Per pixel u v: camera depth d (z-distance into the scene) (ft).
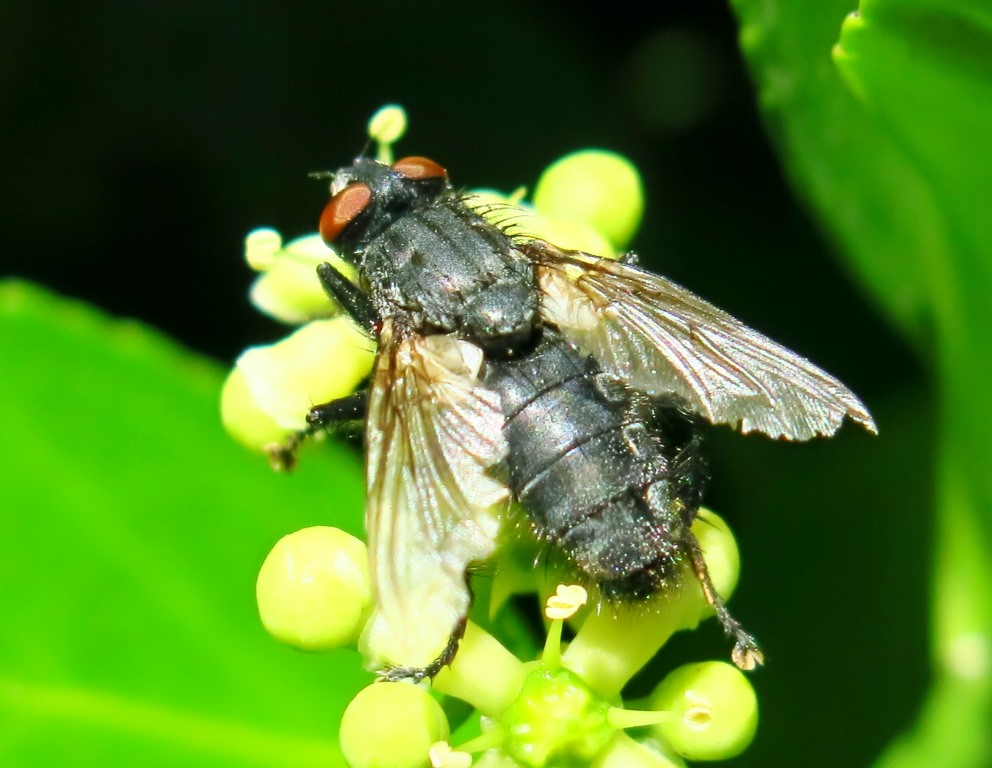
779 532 0.37
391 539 0.31
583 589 0.31
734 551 0.32
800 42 0.33
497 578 0.32
